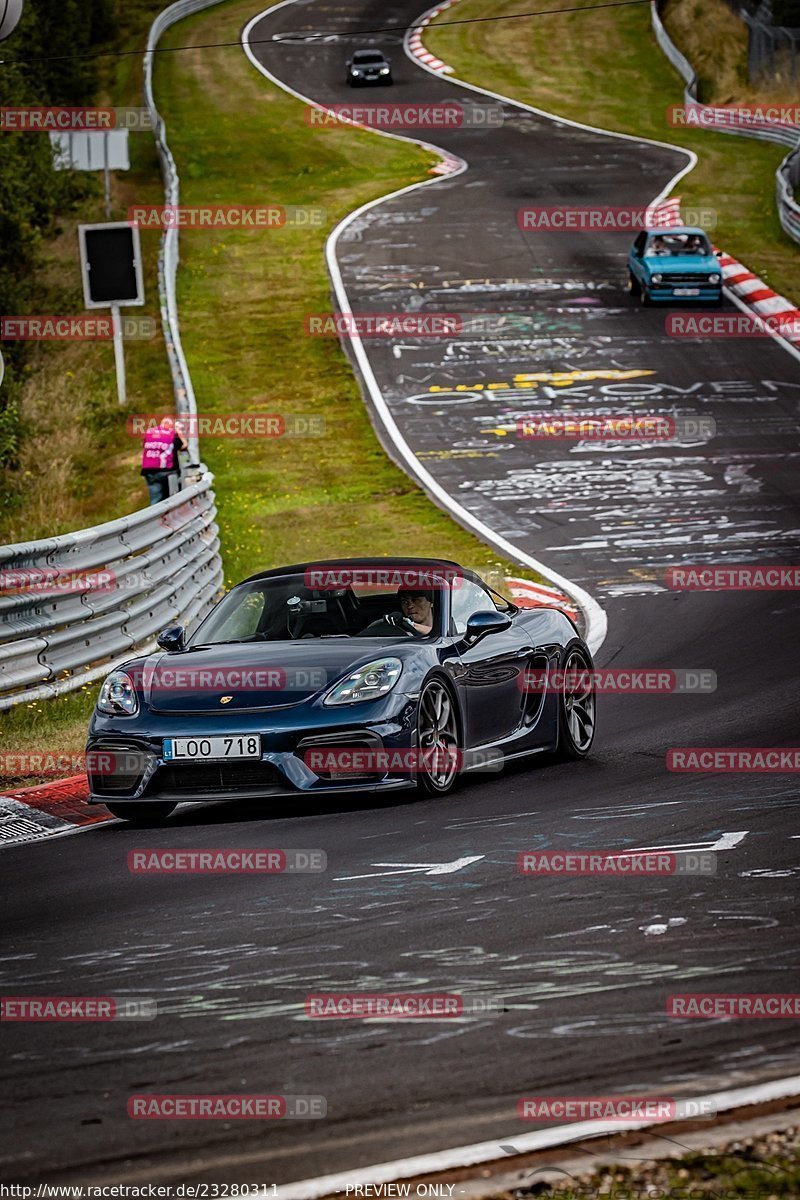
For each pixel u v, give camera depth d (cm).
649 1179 1335
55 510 8994
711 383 11069
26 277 14250
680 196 17250
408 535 7831
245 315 13550
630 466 9144
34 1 19762
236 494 8956
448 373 11619
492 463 9381
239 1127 1500
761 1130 1427
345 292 14038
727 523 7769
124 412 10706
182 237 16275
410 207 17200
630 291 13750
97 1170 1417
